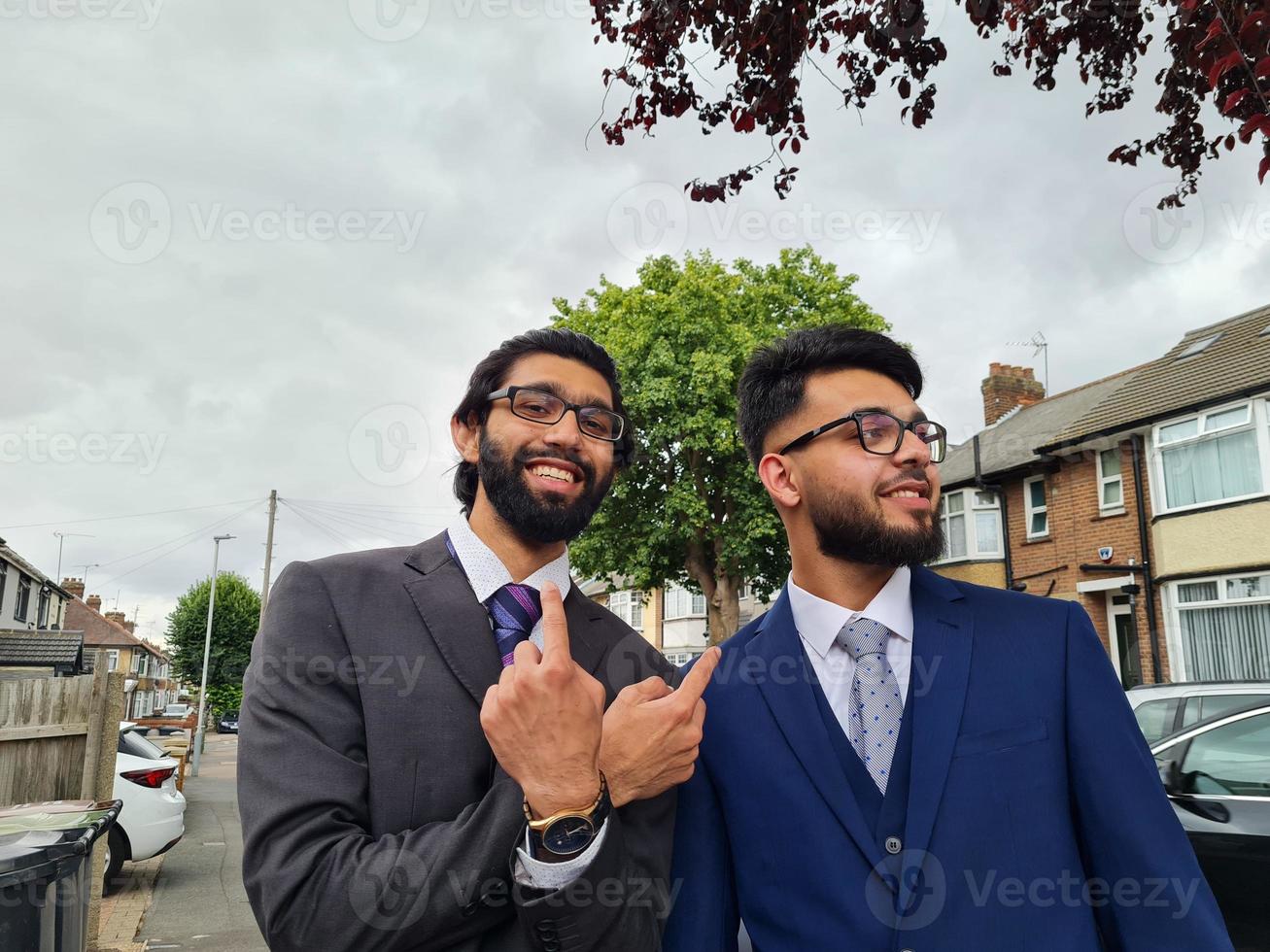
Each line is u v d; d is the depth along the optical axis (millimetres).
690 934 1490
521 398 1562
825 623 1603
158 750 7934
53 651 18719
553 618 1164
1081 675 1478
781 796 1493
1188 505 13523
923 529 1537
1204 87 3154
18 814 2557
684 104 3557
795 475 1641
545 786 1137
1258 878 3738
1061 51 3408
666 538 18172
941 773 1404
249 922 6000
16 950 2107
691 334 17750
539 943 1146
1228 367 13852
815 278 19125
